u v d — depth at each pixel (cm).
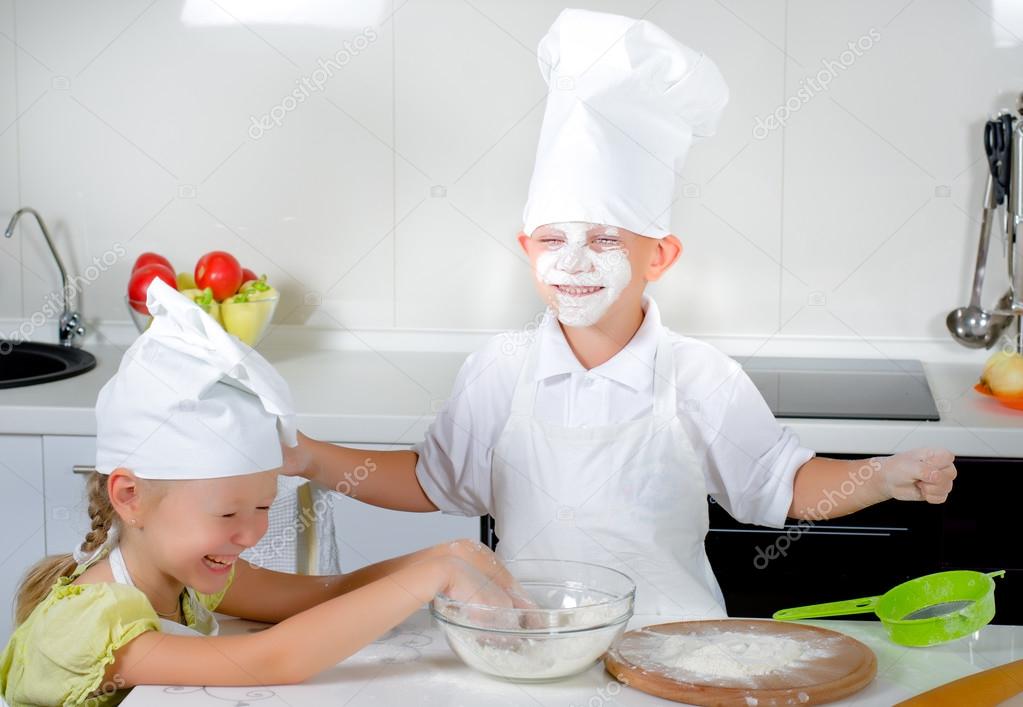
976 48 230
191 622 125
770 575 197
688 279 242
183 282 237
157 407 108
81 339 251
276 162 246
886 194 236
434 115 242
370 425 195
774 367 231
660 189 144
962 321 234
